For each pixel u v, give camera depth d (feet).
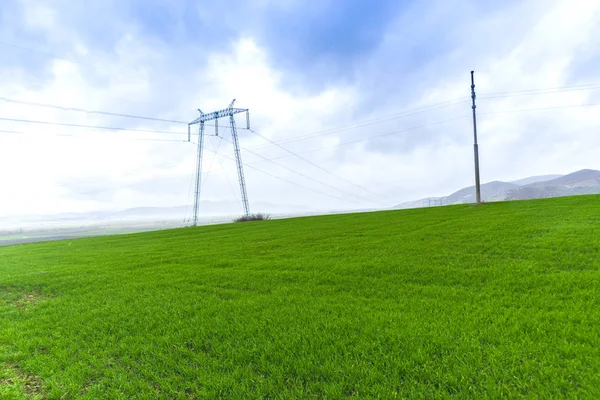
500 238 43.73
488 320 19.03
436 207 110.32
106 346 19.89
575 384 12.43
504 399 11.98
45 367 17.43
